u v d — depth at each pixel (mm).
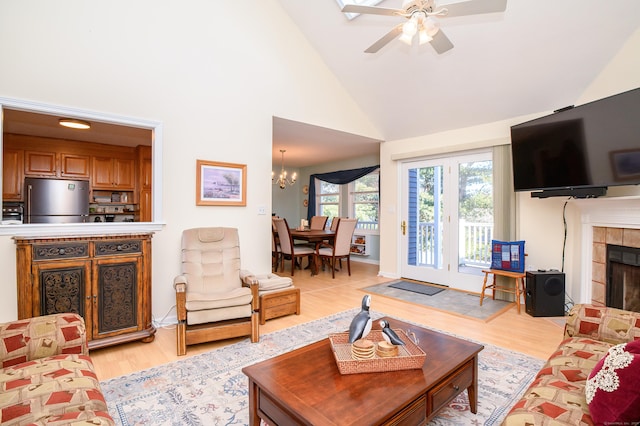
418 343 1825
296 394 1316
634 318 1671
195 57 3428
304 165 8641
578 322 1813
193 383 2131
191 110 3402
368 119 5195
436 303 3914
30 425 1056
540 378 1441
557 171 3131
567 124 3008
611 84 3107
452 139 4645
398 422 1276
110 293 2596
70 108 2736
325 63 4570
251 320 2814
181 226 3357
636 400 1004
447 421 1732
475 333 2982
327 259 6383
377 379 1437
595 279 3219
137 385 2102
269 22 3998
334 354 1610
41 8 2627
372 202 7125
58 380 1331
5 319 2488
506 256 3777
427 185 5035
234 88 3707
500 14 3027
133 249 2699
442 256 4836
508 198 4031
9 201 4574
